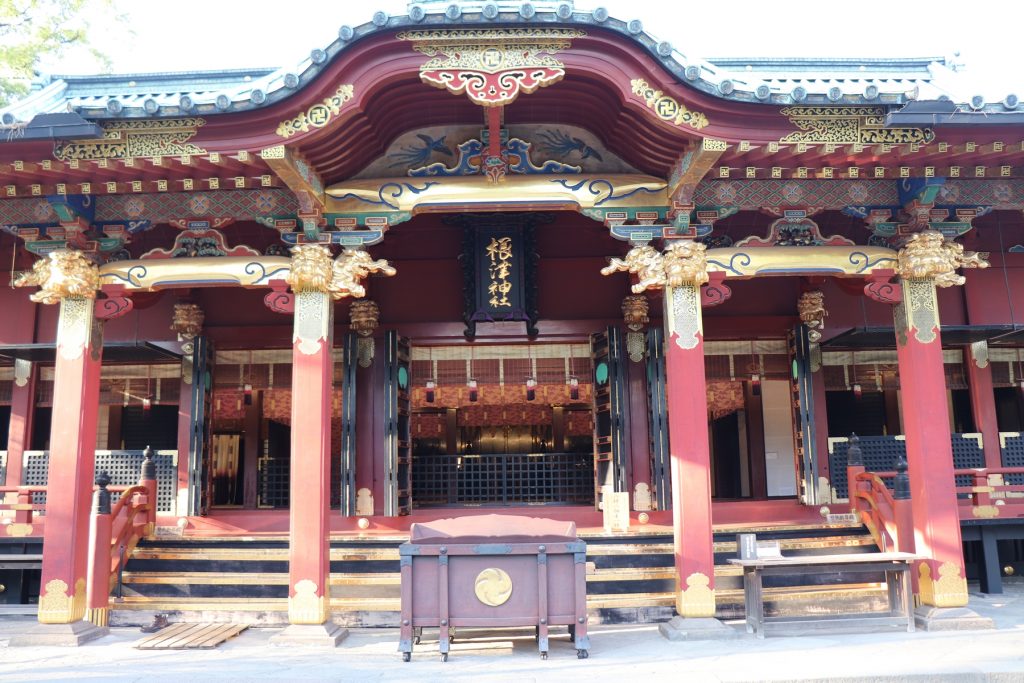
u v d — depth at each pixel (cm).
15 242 1288
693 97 872
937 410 969
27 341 1298
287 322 1316
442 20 837
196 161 888
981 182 999
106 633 959
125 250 1034
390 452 1230
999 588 1169
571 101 977
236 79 1316
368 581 1007
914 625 920
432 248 1331
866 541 1094
